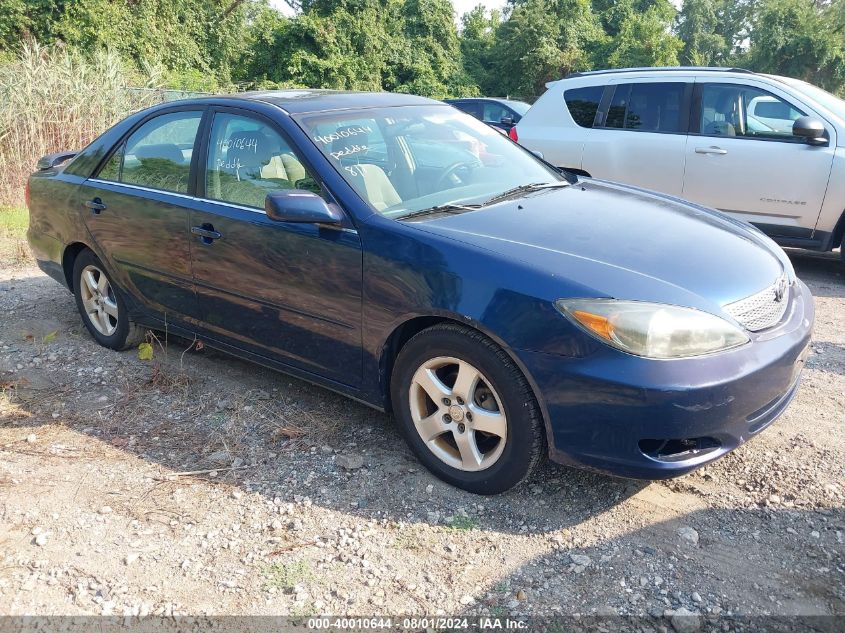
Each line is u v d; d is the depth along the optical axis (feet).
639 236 10.25
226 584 8.41
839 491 9.85
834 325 16.69
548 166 14.11
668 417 8.33
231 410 12.55
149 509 9.80
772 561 8.57
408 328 10.28
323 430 11.80
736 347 8.80
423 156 12.47
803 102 20.39
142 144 13.94
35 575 8.54
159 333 15.17
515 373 9.04
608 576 8.38
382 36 110.83
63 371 14.23
